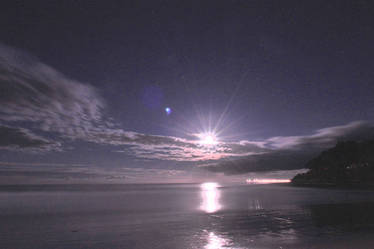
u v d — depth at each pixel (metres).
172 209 26.08
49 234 14.48
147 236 13.69
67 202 36.38
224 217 19.95
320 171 126.06
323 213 21.03
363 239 12.09
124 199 41.62
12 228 16.39
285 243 11.66
